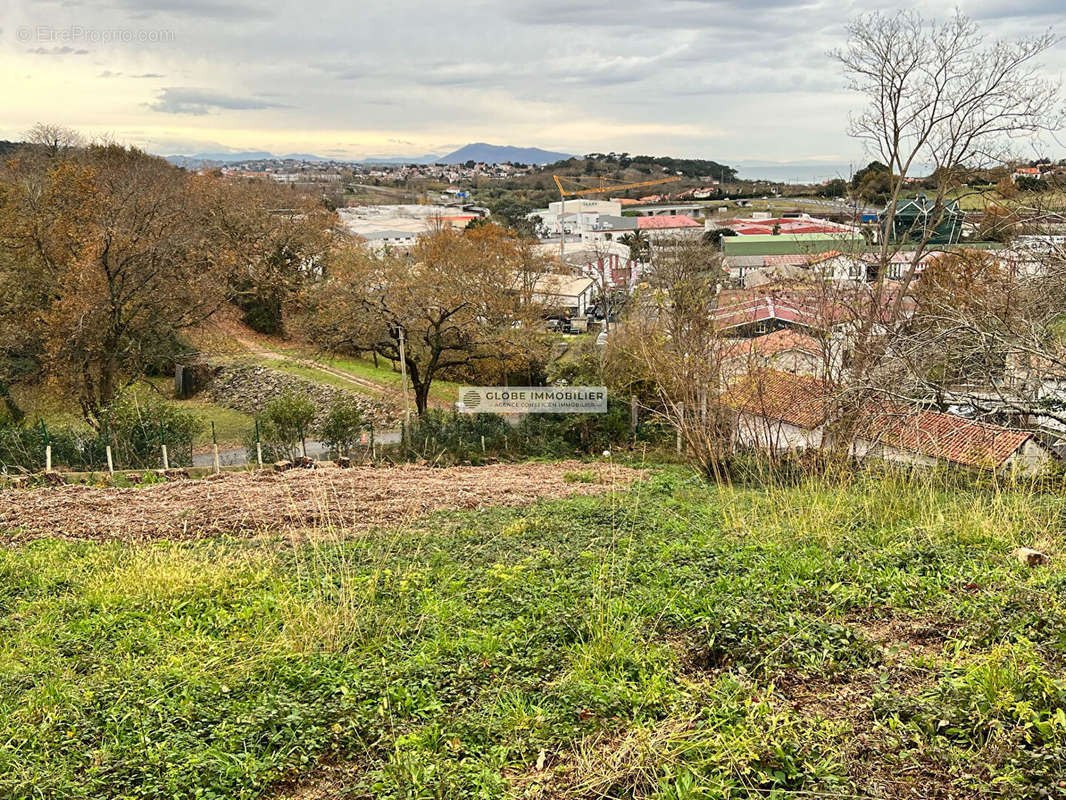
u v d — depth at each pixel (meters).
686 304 24.30
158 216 35.69
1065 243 16.48
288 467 21.97
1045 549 8.19
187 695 5.93
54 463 23.55
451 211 150.75
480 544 11.09
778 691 5.26
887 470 11.95
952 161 24.44
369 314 31.75
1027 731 4.40
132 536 12.38
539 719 5.11
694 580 7.88
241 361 44.28
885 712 4.89
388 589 8.70
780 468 16.05
